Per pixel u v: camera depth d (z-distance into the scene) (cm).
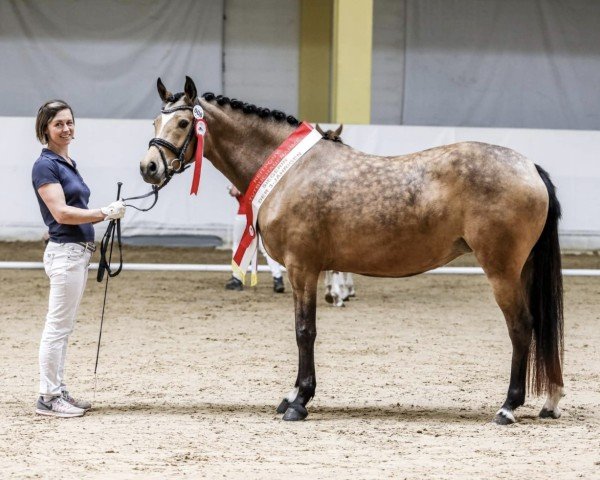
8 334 1181
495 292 730
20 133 1889
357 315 1352
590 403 823
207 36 2408
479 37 2438
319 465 609
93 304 1435
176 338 1161
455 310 1415
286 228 764
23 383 895
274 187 773
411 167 748
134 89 2389
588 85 2459
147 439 682
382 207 740
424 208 731
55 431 708
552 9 2434
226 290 1603
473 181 719
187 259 1983
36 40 2364
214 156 805
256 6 2447
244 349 1091
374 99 2464
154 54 2389
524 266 763
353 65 2170
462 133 1898
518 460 625
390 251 747
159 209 1950
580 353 1080
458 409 800
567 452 648
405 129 1880
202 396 847
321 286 1678
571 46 2447
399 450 652
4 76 2370
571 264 1933
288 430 716
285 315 1352
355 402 827
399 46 2452
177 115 776
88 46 2375
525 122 2459
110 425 730
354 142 1875
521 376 735
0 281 1692
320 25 2464
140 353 1059
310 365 764
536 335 748
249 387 888
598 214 1950
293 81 2475
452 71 2448
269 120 796
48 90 2375
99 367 977
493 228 715
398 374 953
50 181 752
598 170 1939
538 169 746
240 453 642
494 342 1149
